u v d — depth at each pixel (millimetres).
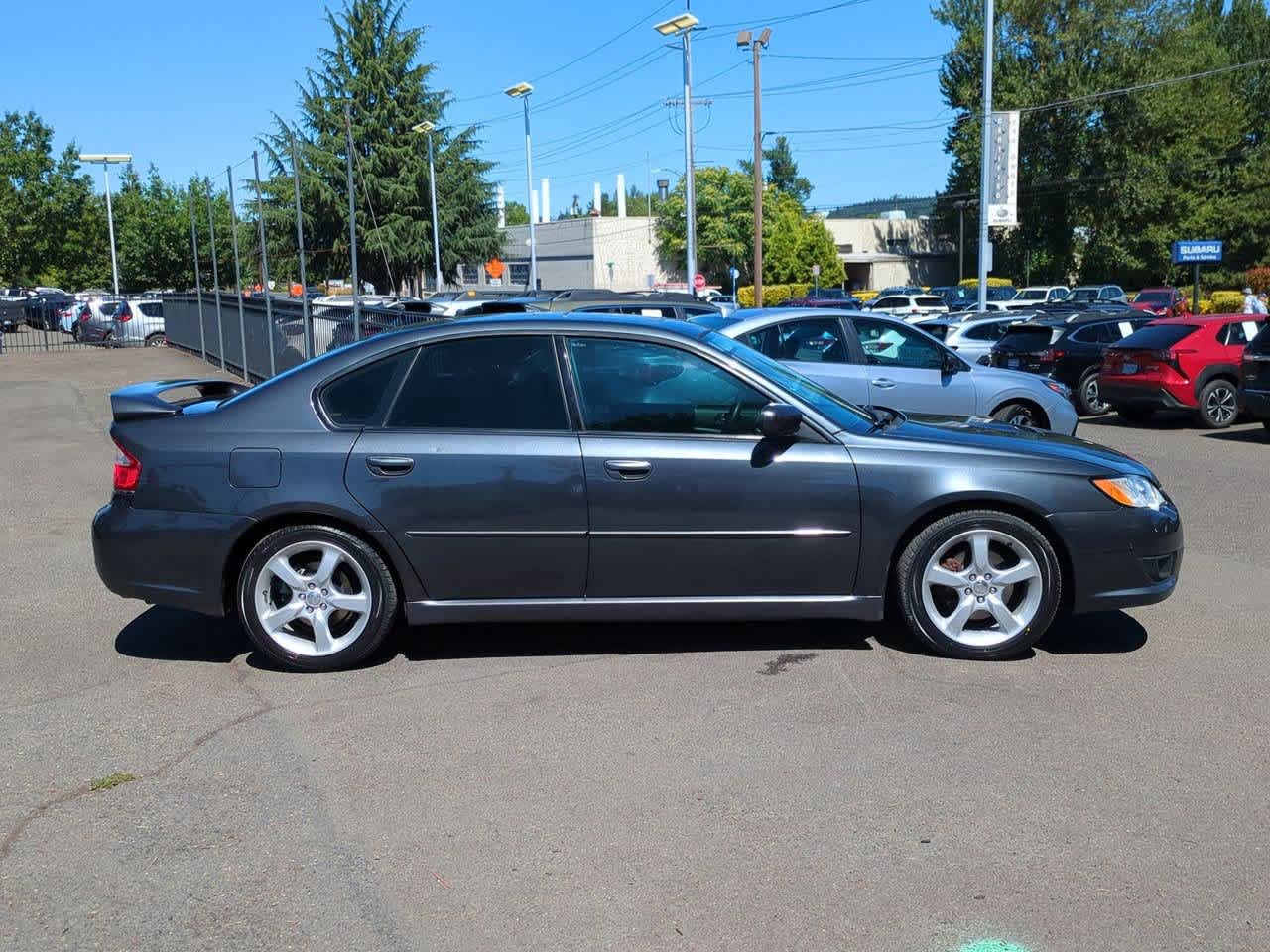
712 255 70438
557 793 3951
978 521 5133
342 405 5184
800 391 5445
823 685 4953
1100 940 3029
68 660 5496
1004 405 11109
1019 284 66500
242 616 5176
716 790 3949
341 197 58188
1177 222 59531
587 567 5121
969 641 5230
